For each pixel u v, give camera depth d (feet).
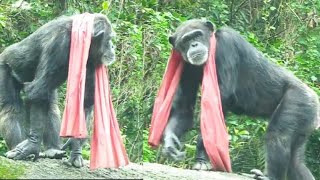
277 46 77.41
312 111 48.96
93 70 42.47
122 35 64.69
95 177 39.50
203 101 45.65
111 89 63.31
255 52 50.29
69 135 39.17
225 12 78.89
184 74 48.37
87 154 53.11
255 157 63.98
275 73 50.37
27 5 69.36
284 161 48.19
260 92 50.16
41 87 40.60
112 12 67.77
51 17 69.72
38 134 40.73
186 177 42.75
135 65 63.72
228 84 47.73
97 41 41.32
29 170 38.34
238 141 63.62
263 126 63.05
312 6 82.74
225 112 48.14
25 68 43.29
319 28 81.61
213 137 45.27
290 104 48.88
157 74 64.28
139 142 61.31
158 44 63.77
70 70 39.83
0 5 69.77
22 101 45.14
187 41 47.24
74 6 69.72
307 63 70.79
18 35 67.87
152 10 68.28
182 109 48.32
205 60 46.34
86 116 42.70
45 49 41.19
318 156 65.67
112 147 40.50
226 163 45.83
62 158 43.29
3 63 44.06
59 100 60.70
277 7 84.99
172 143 45.83
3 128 43.96
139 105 62.80
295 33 80.48
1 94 43.98
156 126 46.24
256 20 82.99
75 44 40.19
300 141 49.01
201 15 78.02
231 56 48.29
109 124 40.68
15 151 40.42
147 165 45.83
